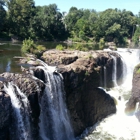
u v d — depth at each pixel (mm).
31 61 30203
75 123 28094
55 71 26891
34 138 21438
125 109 33344
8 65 27609
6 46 48281
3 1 71812
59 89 26688
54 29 94375
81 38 96438
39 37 82875
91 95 31844
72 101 28656
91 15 127688
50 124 24375
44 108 23734
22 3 77188
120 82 45594
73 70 29281
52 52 38250
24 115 20078
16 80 21484
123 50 56312
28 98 20938
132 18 117688
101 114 32250
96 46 71812
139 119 30562
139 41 101312
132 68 47562
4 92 18953
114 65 44094
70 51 41062
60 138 25516
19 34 73000
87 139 26859
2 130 18109
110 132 28594
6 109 18172
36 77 24438
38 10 104938
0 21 69250
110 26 104250
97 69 33625
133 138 27359
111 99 34438
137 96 31953
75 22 120312
